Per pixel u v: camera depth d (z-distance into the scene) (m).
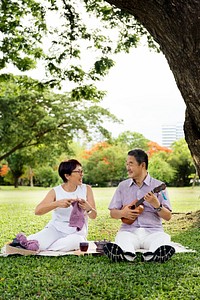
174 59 4.97
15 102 21.14
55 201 6.78
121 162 48.41
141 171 6.37
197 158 4.99
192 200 23.73
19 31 13.28
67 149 23.53
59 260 6.17
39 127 21.95
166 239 6.05
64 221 6.91
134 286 4.84
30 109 22.09
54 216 6.97
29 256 6.45
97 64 12.41
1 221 13.67
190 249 7.18
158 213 6.14
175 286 4.83
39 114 22.06
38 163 25.53
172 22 4.88
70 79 13.54
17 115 22.12
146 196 6.04
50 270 5.57
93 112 22.86
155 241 6.02
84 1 12.20
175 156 45.56
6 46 13.48
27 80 15.25
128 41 12.52
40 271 5.53
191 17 4.78
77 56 13.09
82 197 7.05
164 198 6.23
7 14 12.84
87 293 4.63
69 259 6.21
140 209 6.26
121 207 6.49
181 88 5.00
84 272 5.41
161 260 5.84
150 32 5.22
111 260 5.96
